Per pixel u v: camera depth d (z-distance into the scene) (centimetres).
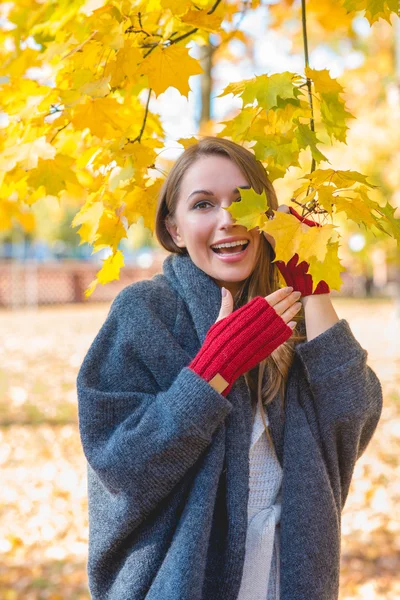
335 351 153
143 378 147
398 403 707
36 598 349
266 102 169
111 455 134
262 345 139
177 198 160
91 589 148
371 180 717
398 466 523
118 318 151
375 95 768
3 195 213
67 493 493
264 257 163
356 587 355
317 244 141
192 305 153
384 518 436
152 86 180
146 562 138
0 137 206
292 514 145
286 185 624
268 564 145
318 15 350
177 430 131
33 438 620
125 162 193
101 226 199
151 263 2389
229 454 142
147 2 182
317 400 154
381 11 186
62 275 2173
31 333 1341
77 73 179
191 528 133
